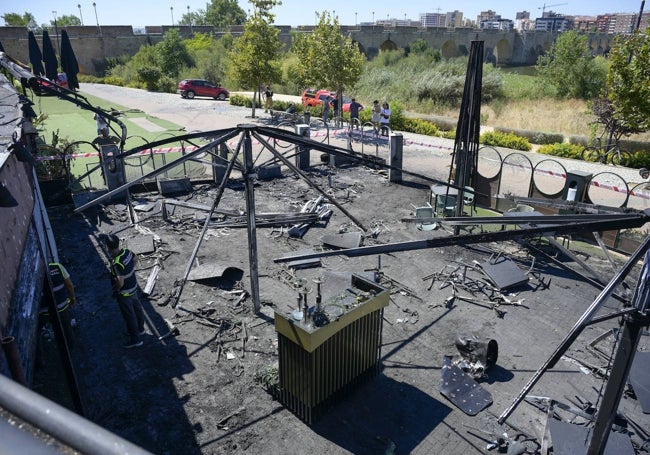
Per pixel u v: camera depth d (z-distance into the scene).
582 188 13.24
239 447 6.56
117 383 7.71
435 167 20.30
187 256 12.05
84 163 19.33
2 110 7.59
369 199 16.39
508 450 6.44
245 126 8.29
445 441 6.67
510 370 8.10
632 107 19.34
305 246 12.76
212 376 7.91
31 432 0.56
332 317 6.66
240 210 14.91
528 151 24.52
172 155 19.31
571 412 7.05
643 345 8.65
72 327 8.98
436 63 48.97
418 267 11.61
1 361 4.12
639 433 6.66
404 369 8.09
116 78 52.28
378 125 26.30
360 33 63.91
